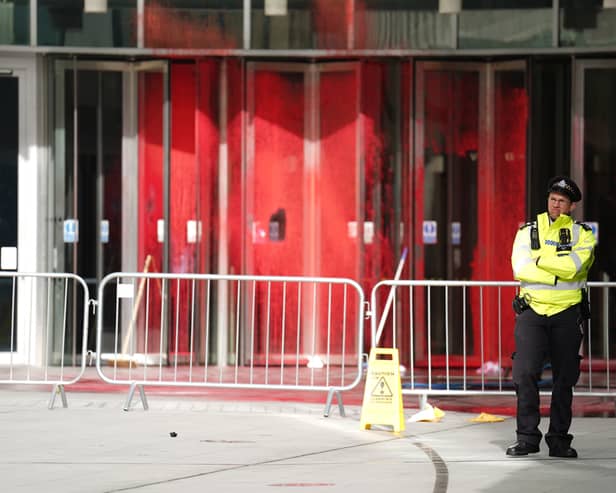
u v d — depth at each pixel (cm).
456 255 3294
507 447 1991
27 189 3278
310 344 3319
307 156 3328
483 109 3288
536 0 3198
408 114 3262
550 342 1888
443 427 2256
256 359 3297
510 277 3269
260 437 2091
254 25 3222
